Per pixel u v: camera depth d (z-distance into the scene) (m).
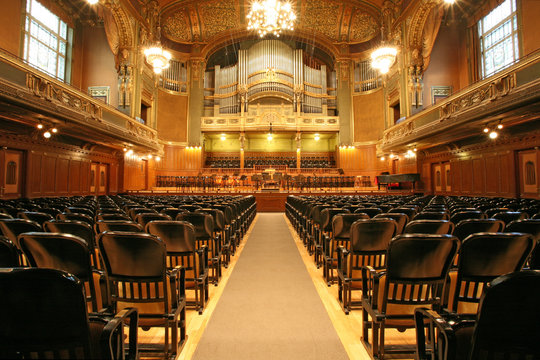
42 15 13.22
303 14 20.28
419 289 2.04
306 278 4.18
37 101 8.14
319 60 24.64
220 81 22.95
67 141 12.68
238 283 3.97
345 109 21.61
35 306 1.08
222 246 4.59
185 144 21.25
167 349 2.16
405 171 17.98
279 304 3.28
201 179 18.61
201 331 2.68
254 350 2.38
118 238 1.89
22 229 2.54
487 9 14.16
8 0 11.04
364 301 2.40
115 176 16.39
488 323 1.06
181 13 20.02
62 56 14.61
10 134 10.04
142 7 16.66
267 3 11.81
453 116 10.72
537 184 10.19
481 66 14.76
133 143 14.36
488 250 1.75
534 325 1.04
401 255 1.91
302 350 2.38
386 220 2.68
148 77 18.56
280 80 21.88
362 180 19.95
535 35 10.59
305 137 24.34
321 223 4.40
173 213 4.14
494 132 10.16
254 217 11.45
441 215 3.63
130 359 1.62
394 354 2.22
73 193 13.10
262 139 24.66
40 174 11.30
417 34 15.58
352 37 21.77
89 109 10.92
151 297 2.29
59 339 1.11
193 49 21.97
